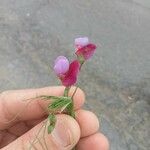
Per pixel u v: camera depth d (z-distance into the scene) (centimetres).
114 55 26
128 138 22
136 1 29
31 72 25
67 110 12
